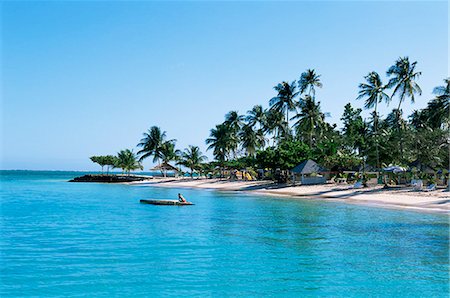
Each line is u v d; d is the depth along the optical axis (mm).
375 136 65000
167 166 117688
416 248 19469
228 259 16969
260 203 44062
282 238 22031
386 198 44438
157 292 12641
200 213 34750
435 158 55344
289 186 66750
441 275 14789
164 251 18484
